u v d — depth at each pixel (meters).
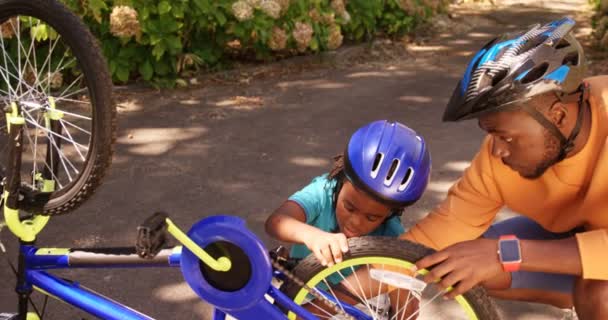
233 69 6.01
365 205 1.98
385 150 1.90
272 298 1.96
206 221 1.78
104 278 3.06
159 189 3.86
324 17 6.49
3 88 4.63
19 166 2.05
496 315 1.81
